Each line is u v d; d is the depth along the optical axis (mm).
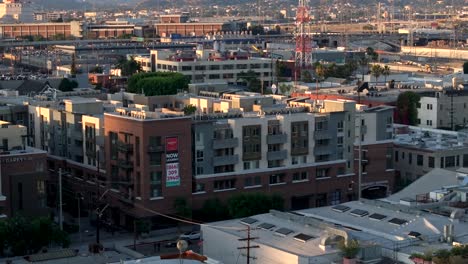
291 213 186500
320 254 155375
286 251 158000
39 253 172625
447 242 161875
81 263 156250
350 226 175625
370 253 154375
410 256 149875
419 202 191500
